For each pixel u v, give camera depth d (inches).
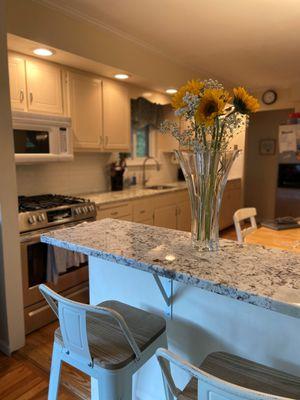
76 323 39.3
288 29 109.6
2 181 76.3
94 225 59.7
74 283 102.8
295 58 143.0
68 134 106.6
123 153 153.5
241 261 40.5
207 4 91.5
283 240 76.7
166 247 46.0
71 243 48.1
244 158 217.3
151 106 166.4
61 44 94.3
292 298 30.5
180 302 48.8
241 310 42.6
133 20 102.4
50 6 90.3
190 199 44.7
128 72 119.8
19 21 83.5
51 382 47.1
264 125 241.6
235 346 43.8
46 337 88.7
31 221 87.4
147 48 126.6
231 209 207.9
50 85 104.3
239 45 125.4
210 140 40.2
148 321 47.7
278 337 39.8
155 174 180.9
